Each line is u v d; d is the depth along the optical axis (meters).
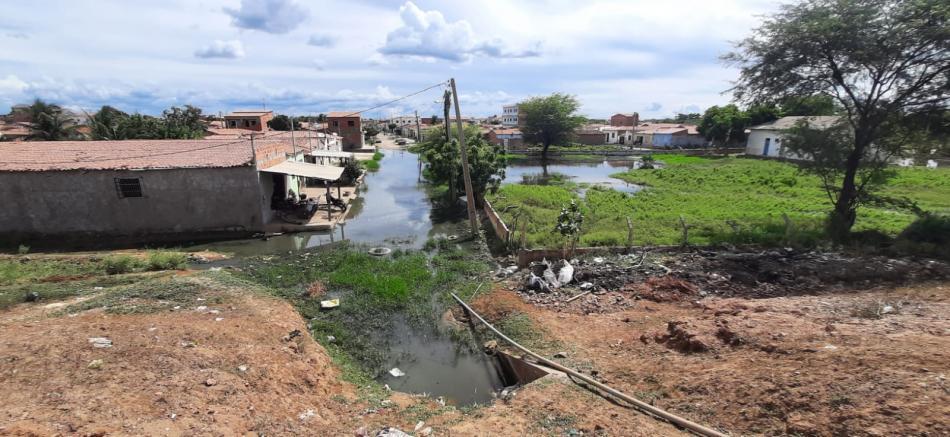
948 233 15.35
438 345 10.61
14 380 6.51
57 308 10.18
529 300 12.23
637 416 6.77
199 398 6.59
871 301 10.06
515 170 50.41
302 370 8.27
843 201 17.89
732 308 10.22
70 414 5.74
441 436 6.47
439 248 18.36
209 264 16.11
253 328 9.67
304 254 17.44
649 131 88.19
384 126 149.50
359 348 10.34
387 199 30.00
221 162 20.48
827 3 16.28
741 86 19.27
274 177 24.53
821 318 9.02
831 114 18.88
